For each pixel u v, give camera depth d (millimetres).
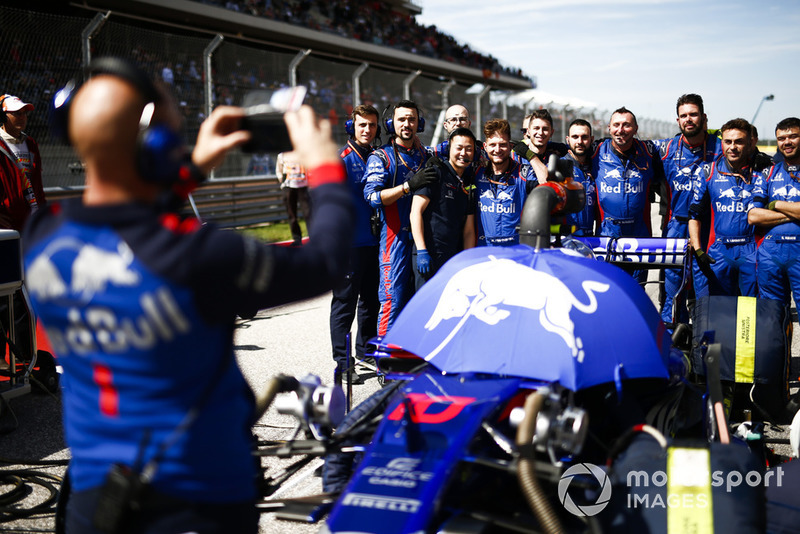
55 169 11336
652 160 6629
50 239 1476
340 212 1571
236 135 1665
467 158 5238
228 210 14828
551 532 1973
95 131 1430
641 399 3121
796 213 5332
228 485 1538
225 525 1538
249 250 1437
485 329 2783
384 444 2281
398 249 5383
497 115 21578
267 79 15141
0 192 5926
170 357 1436
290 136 1659
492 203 5406
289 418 4699
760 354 4168
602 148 6551
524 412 2201
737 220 5715
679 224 6590
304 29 24531
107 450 1483
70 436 1555
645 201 6551
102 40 11477
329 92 16562
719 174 5766
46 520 3363
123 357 1437
